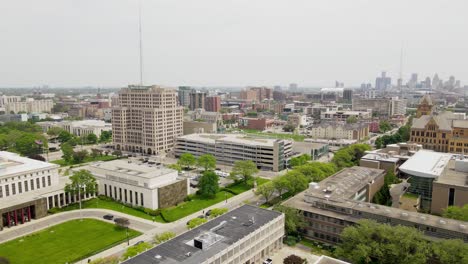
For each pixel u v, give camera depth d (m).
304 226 135.75
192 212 162.75
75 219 154.25
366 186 162.12
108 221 152.12
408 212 124.06
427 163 191.25
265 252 119.38
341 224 126.94
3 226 144.75
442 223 114.31
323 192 147.00
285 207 135.62
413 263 98.50
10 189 159.75
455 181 157.00
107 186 185.62
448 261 95.94
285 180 166.38
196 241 99.50
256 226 115.75
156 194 167.12
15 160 188.25
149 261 91.31
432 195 156.75
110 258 108.50
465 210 128.38
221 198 182.12
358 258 103.69
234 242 103.25
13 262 115.00
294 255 112.50
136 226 146.75
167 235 117.06
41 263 114.38
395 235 104.69
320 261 93.31
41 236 135.75
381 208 128.12
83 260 116.75
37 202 154.62
